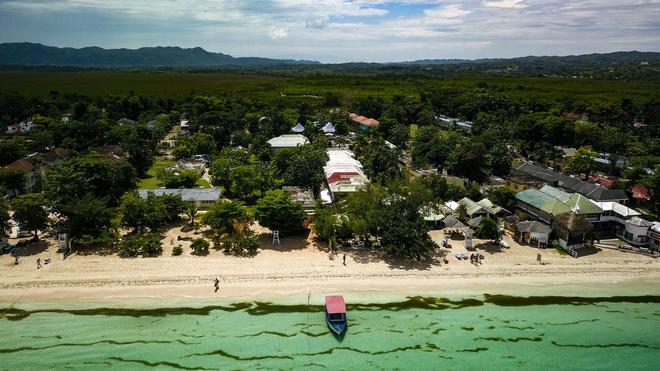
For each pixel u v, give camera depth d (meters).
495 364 49.94
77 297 60.84
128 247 72.19
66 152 133.12
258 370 48.50
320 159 108.50
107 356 50.09
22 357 49.66
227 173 106.00
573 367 49.72
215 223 78.81
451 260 72.69
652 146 146.00
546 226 79.44
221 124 170.50
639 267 71.50
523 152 156.25
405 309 59.78
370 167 114.00
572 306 61.34
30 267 67.88
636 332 56.16
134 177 105.12
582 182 100.94
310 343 52.91
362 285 65.00
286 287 64.06
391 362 49.94
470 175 113.69
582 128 164.00
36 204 75.75
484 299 62.47
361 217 76.06
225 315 57.88
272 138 161.75
